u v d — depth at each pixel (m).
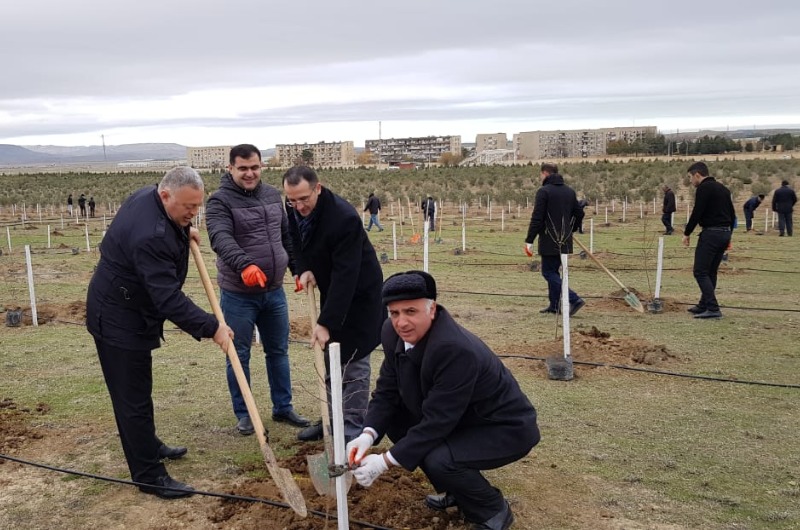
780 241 20.64
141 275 4.37
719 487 4.75
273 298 5.80
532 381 7.20
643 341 8.48
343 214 4.88
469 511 4.09
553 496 4.65
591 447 5.46
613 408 6.36
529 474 4.98
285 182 4.76
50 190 56.59
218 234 5.32
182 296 4.41
